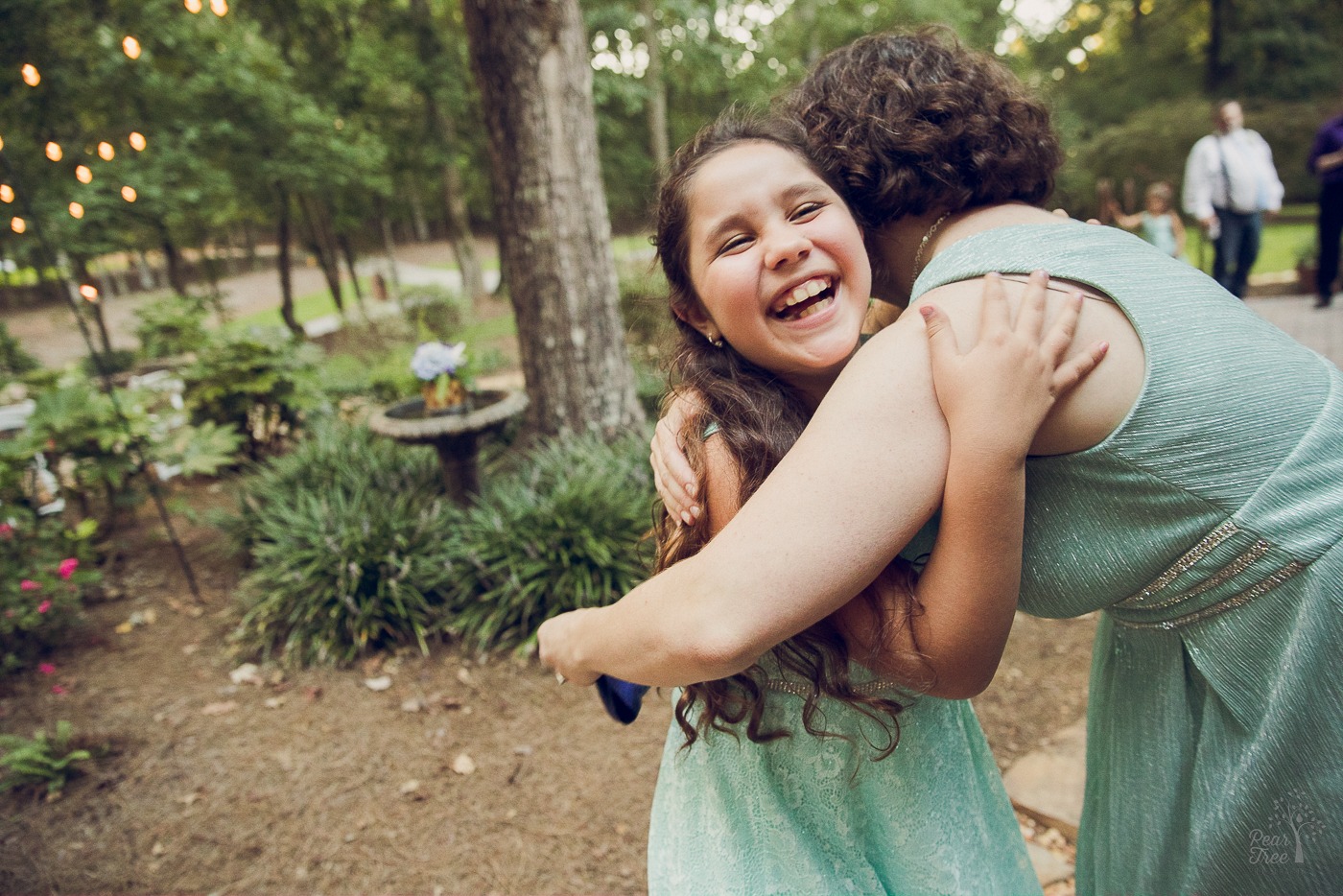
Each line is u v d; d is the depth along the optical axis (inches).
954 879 41.6
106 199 271.9
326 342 515.5
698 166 36.7
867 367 31.0
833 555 28.4
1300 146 625.9
